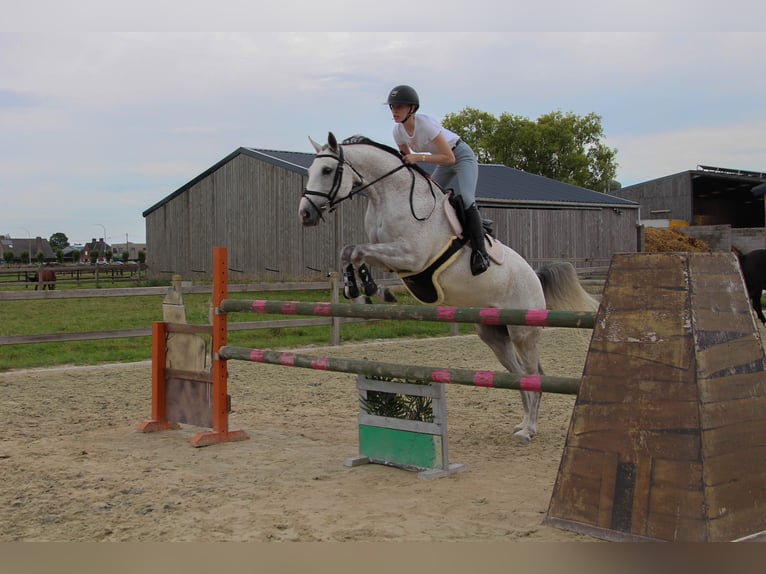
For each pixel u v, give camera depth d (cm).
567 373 820
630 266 342
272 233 2136
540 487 414
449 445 524
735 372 325
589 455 337
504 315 387
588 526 330
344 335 1173
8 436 546
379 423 469
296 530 341
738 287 342
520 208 2131
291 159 2191
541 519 355
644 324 331
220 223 2311
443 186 519
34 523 354
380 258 461
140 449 513
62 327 1285
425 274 485
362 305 451
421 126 489
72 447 514
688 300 321
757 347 338
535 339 541
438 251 479
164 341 578
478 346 1074
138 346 1094
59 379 809
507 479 433
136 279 2606
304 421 612
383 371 446
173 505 382
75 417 621
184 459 486
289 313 492
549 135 4450
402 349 1040
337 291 1092
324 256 1978
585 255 2323
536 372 552
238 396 721
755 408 328
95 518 361
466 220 488
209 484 425
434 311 418
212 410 540
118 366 891
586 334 1233
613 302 345
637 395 326
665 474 312
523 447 518
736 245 2816
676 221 3447
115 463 472
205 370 546
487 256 493
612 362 338
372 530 340
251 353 512
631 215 2473
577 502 337
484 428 580
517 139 4459
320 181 469
